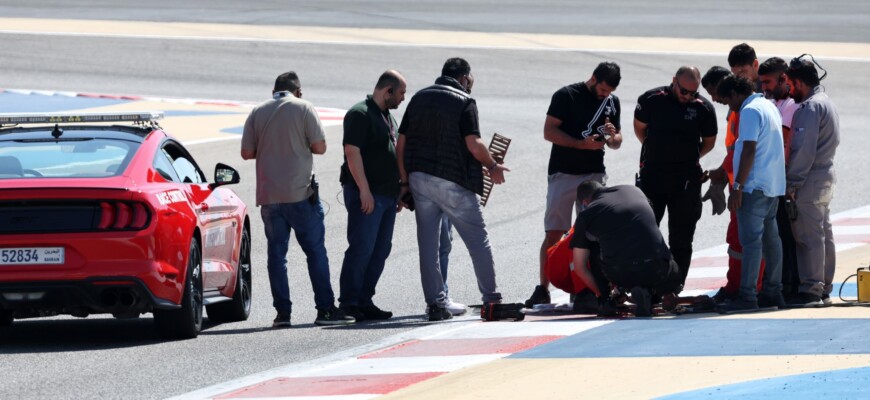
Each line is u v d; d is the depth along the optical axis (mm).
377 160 35031
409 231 52875
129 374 27297
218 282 34875
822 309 32625
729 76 33750
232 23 136000
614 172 67312
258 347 30797
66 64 112312
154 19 138000
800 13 146125
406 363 27438
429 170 33688
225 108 93000
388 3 152750
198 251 32875
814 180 33625
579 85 36219
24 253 29688
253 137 34781
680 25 136375
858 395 22000
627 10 148125
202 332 33938
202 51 119438
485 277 34031
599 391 23359
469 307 36750
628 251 32406
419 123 33906
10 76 106500
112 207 30141
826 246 34500
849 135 80688
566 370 25422
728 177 35000
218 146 75188
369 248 35156
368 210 34531
